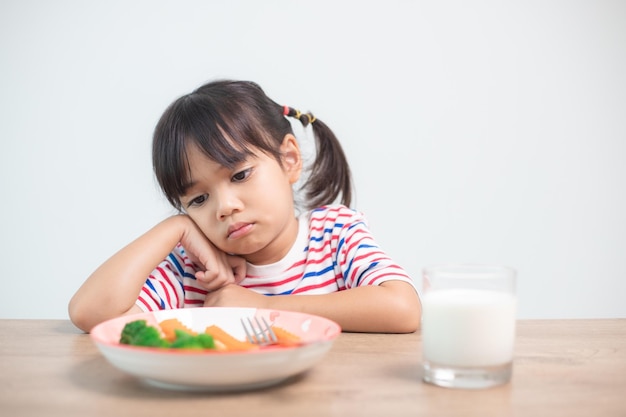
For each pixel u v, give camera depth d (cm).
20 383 83
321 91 269
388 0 268
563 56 272
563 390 80
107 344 78
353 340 111
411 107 270
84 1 272
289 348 77
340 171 178
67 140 276
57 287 279
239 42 270
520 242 274
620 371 89
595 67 272
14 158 277
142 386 82
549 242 275
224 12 270
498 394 78
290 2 268
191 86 271
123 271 129
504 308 82
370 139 269
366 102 269
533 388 80
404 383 83
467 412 72
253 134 144
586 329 120
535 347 104
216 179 138
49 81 275
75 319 123
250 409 73
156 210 273
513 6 270
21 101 275
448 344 81
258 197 141
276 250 155
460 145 271
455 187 272
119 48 272
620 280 278
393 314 119
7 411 73
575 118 273
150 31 272
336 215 161
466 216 273
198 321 105
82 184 277
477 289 83
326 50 268
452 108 271
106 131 275
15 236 279
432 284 84
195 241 142
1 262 279
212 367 75
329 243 157
